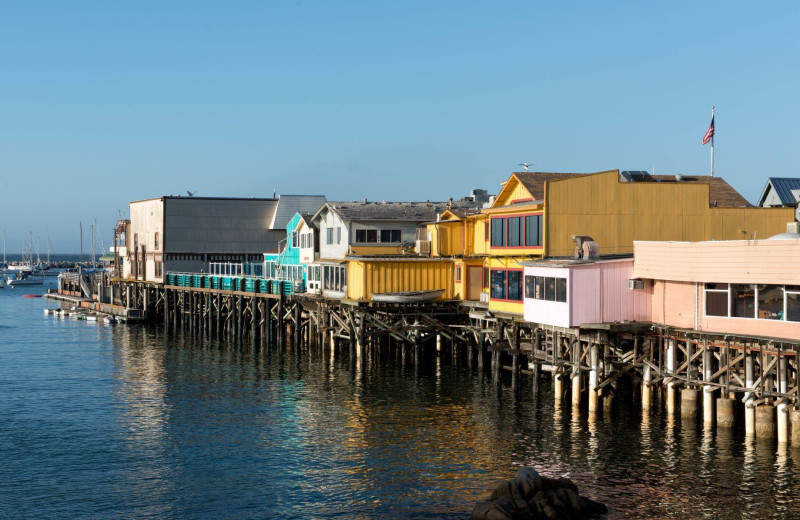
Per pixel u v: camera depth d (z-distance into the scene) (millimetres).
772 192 72500
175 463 37406
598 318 43281
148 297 108750
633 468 34688
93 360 69750
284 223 107875
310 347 74375
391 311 62844
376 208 73625
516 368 49594
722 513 29812
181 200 104500
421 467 36000
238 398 51281
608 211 51219
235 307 87688
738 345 37500
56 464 37438
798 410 34750
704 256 39062
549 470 34906
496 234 55688
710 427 39250
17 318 115688
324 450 39000
